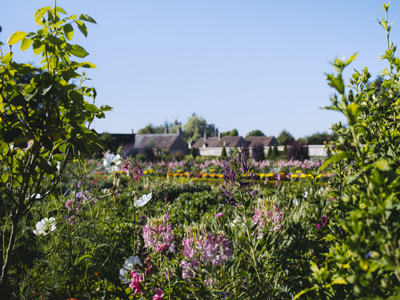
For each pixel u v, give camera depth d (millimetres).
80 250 2717
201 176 16766
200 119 107938
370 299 1024
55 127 1848
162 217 2750
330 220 2330
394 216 1328
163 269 2367
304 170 16562
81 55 1911
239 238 2311
